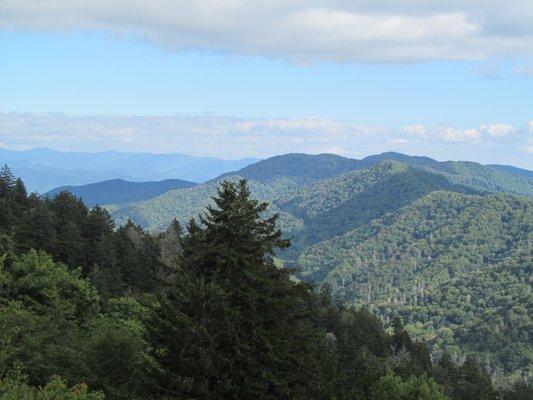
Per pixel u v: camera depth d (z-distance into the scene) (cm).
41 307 3678
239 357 2041
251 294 2155
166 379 2052
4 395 1786
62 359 2616
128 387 2391
